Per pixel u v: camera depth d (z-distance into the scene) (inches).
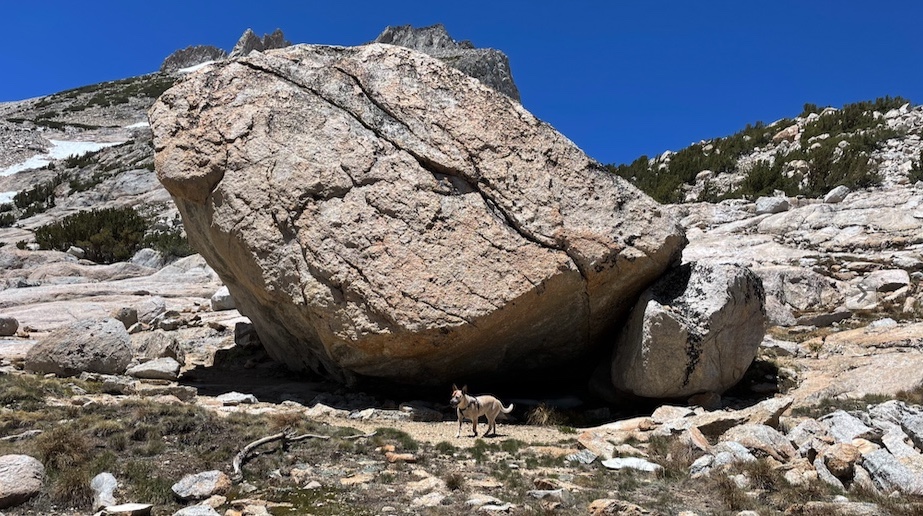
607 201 450.0
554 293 427.8
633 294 458.0
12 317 698.2
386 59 493.4
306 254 432.1
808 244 822.5
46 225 1926.7
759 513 258.5
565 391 514.9
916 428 318.0
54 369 493.0
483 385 486.6
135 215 1820.9
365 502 265.6
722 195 1178.6
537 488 283.0
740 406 436.8
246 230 446.3
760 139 1472.7
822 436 330.3
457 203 439.5
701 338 413.1
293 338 510.9
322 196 441.7
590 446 354.0
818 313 647.1
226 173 458.0
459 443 358.3
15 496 249.8
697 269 445.1
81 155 3331.7
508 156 454.0
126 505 244.8
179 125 476.7
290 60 495.8
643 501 273.1
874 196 942.4
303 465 307.4
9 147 3316.9
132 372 506.3
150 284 1029.8
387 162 447.5
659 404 443.5
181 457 306.3
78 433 314.2
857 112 1417.3
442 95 474.3
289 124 464.8
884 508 257.8
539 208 439.5
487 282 418.9
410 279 417.7
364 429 375.9
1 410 348.2
